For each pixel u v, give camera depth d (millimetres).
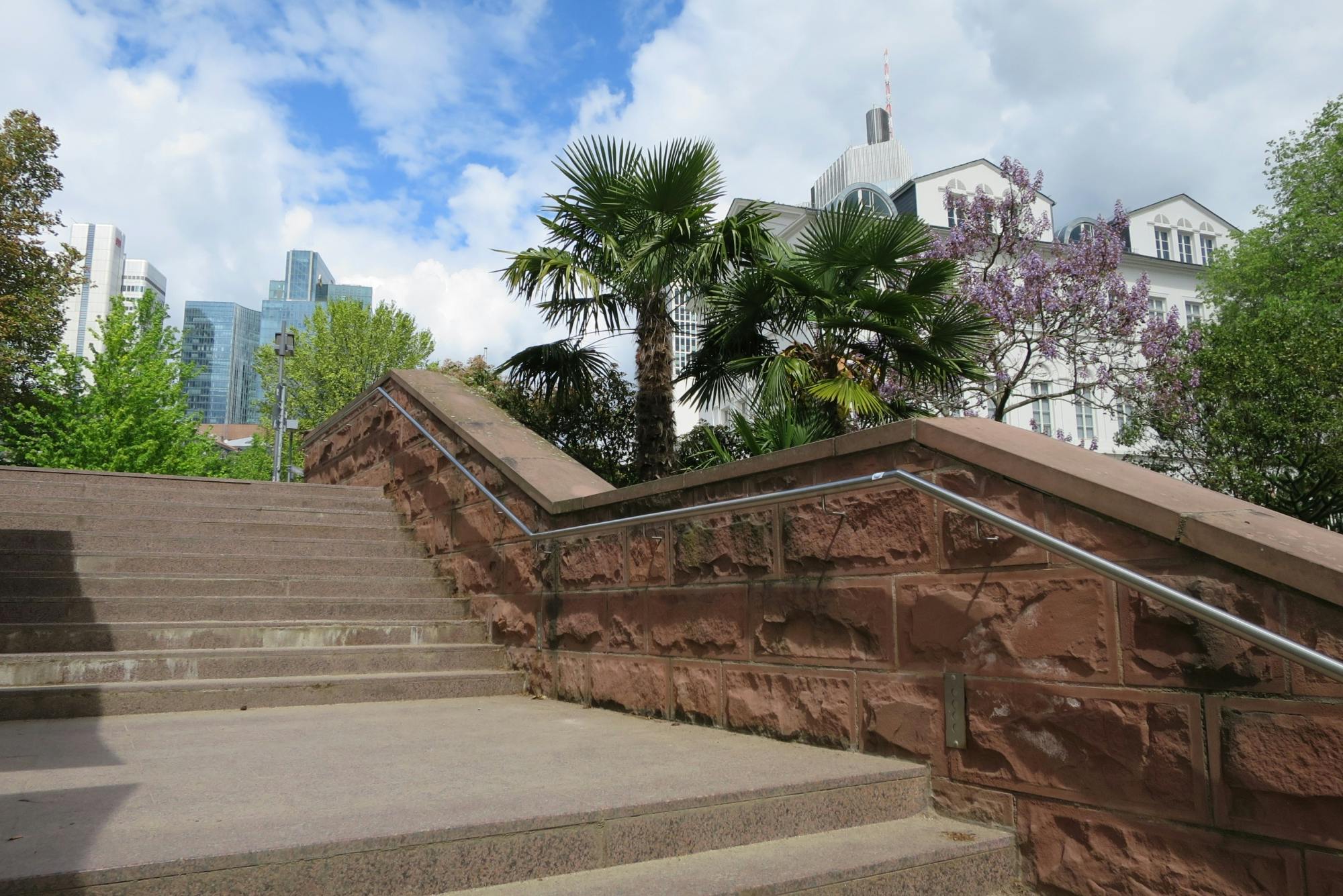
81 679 4867
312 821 2416
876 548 3596
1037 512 2982
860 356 9445
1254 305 25125
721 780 3033
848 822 3088
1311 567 2199
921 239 8984
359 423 10148
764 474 4234
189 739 3939
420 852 2320
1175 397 15898
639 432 9352
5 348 20250
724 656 4355
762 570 4164
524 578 6215
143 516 7172
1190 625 2504
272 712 4859
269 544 7172
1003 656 3053
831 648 3773
